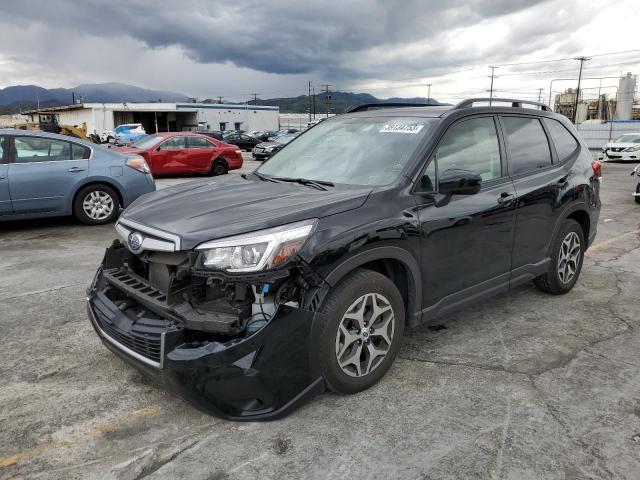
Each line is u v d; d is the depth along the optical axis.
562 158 4.62
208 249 2.58
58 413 2.91
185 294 2.67
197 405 2.61
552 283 4.65
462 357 3.59
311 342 2.72
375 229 2.92
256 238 2.59
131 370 3.40
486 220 3.64
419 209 3.21
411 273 3.21
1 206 7.35
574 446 2.63
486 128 3.92
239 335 2.59
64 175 7.77
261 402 2.71
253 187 3.47
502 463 2.50
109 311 2.99
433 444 2.64
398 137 3.62
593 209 4.93
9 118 104.31
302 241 2.67
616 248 6.90
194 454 2.56
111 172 8.15
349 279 2.89
